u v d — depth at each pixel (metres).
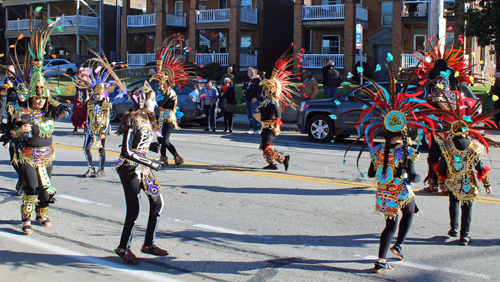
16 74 5.82
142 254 5.15
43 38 5.76
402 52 28.22
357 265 4.92
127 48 38.94
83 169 9.52
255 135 15.16
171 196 7.60
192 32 34.97
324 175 9.22
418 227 6.15
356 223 6.33
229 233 5.89
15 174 8.98
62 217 6.41
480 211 6.86
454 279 4.56
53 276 4.52
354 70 29.67
